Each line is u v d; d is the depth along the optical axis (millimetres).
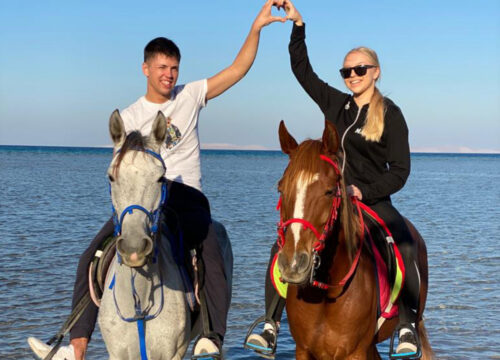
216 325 4715
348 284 4590
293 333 4828
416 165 133750
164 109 4934
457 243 18953
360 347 4711
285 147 4422
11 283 11805
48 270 13094
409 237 5199
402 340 4906
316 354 4762
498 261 15664
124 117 4922
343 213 4457
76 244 16641
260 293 11547
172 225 4707
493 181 64688
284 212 4039
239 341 8898
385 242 5008
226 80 5285
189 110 5023
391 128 5012
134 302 4129
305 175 3965
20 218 22312
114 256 4512
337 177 4121
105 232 4734
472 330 9719
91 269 4555
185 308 4477
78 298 4574
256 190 42188
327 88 5602
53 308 10211
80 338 4492
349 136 5207
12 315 9750
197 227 4816
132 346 4246
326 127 4160
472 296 11875
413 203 34938
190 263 4727
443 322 10141
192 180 4977
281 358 8422
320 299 4586
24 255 14742
